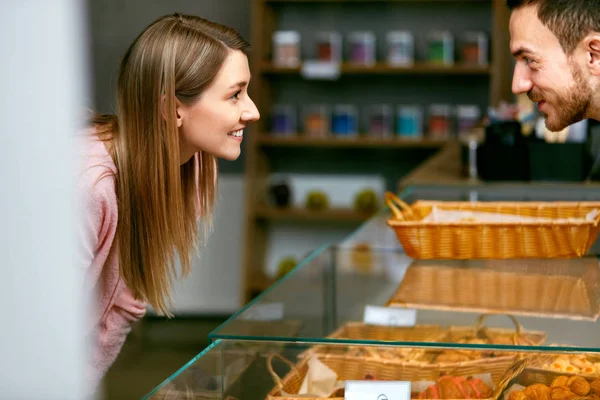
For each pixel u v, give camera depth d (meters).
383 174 5.88
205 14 5.75
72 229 1.59
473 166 3.55
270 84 5.80
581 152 3.29
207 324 5.54
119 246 1.77
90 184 1.64
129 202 1.73
